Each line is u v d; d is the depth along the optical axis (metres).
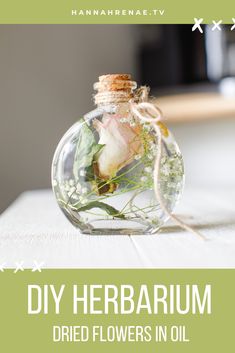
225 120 1.25
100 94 0.39
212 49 1.15
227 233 0.40
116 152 0.37
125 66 1.32
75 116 1.34
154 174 0.36
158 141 0.37
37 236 0.42
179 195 0.39
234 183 1.27
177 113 1.21
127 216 0.38
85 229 0.40
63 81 1.34
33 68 1.34
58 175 0.38
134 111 0.38
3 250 0.36
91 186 0.37
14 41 1.34
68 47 1.33
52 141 1.34
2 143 1.34
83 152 0.37
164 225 0.45
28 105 1.34
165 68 1.22
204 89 1.17
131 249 0.35
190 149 1.28
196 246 0.35
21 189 1.35
